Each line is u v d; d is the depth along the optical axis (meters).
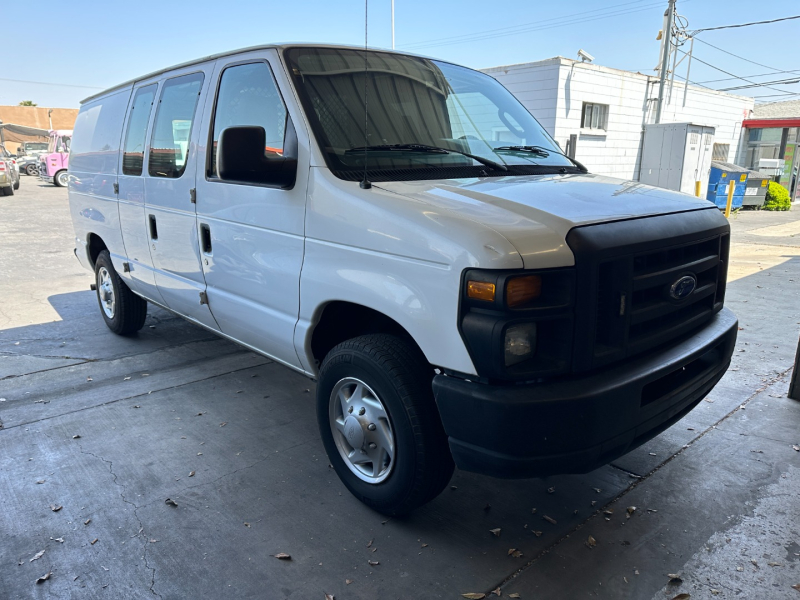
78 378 4.64
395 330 2.83
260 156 2.81
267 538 2.72
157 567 2.53
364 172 2.80
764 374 4.52
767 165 20.36
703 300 2.89
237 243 3.39
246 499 3.03
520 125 3.72
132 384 4.52
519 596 2.35
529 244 2.14
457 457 2.37
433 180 2.80
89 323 6.17
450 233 2.25
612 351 2.31
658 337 2.50
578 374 2.26
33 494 3.07
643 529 2.76
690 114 18.89
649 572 2.48
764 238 11.95
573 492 3.07
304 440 3.65
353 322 3.08
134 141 4.55
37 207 17.98
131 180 4.55
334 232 2.73
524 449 2.19
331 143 2.86
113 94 5.11
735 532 2.73
